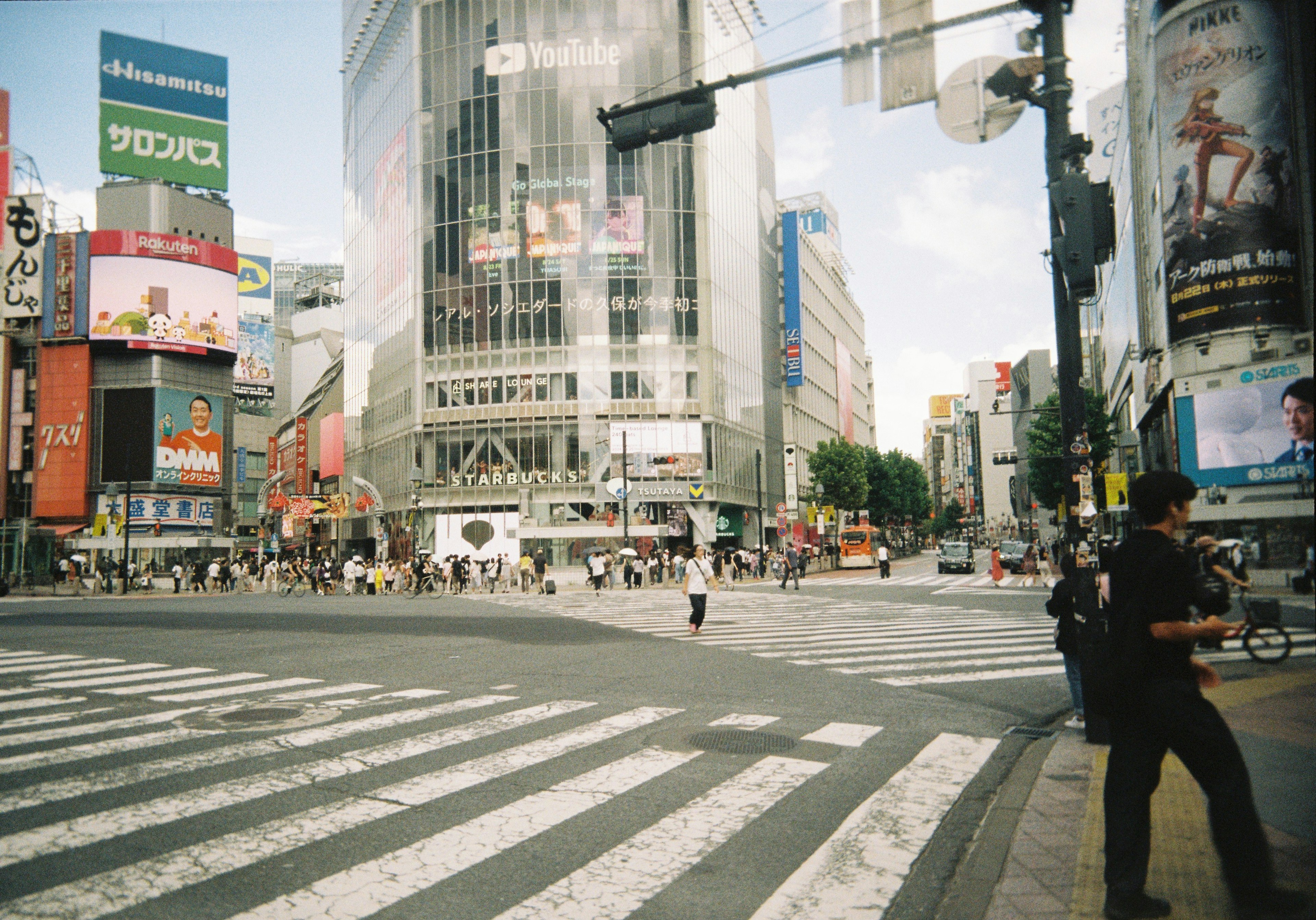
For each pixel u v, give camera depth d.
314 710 8.41
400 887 4.09
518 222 50.00
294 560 42.53
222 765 6.28
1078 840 4.62
